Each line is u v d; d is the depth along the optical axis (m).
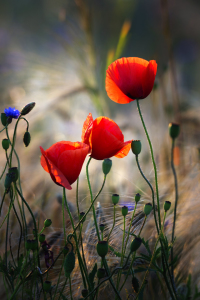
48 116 1.97
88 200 1.60
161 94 1.84
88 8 2.14
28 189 1.59
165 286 1.41
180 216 1.46
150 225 1.47
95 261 1.42
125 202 1.52
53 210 1.58
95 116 2.01
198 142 1.75
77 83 2.05
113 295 1.40
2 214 1.50
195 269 1.40
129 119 1.99
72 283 1.41
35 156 1.73
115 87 1.36
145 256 1.35
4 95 2.09
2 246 1.47
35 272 1.34
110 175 1.68
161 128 1.78
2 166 1.66
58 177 1.27
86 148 1.28
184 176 1.57
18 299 1.39
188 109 2.00
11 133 1.70
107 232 1.45
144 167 1.72
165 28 1.87
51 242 1.47
